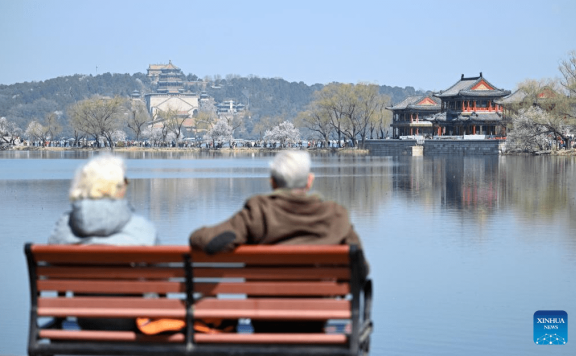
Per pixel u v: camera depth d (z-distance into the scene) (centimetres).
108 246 1549
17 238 5559
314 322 1623
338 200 9012
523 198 9225
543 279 3962
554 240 5397
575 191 10425
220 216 7062
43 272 1614
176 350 1595
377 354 2703
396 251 4925
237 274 1563
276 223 1569
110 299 1600
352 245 1503
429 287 3784
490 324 3078
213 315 1578
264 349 1580
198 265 1578
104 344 1614
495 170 17712
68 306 1616
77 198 1653
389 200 9006
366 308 1702
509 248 5031
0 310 3278
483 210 7681
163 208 7912
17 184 12512
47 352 1622
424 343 2838
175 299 1588
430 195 9794
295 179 1616
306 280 1559
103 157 1709
